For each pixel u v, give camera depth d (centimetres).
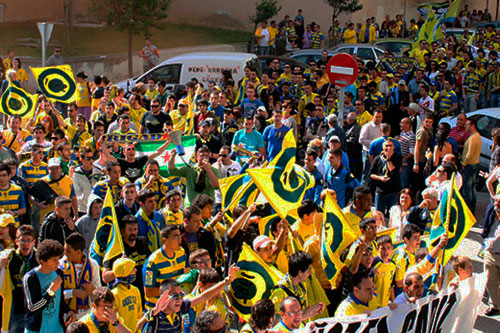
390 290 745
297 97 1784
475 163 1184
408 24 3609
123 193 843
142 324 622
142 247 768
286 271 766
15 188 927
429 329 690
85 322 619
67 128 1345
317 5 3522
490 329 825
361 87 1634
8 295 714
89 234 877
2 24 2916
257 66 1994
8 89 1335
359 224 738
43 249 641
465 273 728
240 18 3456
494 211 973
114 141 1043
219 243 816
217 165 1053
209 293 640
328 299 729
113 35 3031
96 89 1639
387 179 1116
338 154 1018
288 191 740
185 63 1942
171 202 829
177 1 3384
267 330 577
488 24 3161
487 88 2042
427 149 1201
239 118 1445
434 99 1747
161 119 1354
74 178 1023
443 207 757
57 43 2819
